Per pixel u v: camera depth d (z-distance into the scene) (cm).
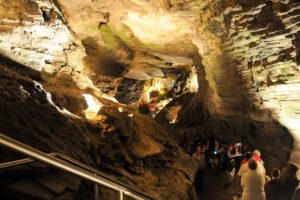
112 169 612
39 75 810
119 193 322
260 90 1013
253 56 991
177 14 1131
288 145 1042
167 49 1551
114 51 1479
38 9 795
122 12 1237
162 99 2338
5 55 745
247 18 940
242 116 1213
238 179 826
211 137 1382
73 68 949
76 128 596
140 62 1820
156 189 650
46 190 338
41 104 591
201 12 1095
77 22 1242
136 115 952
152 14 1175
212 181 1123
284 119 980
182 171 806
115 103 975
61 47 897
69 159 363
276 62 909
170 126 1775
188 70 2053
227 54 1107
